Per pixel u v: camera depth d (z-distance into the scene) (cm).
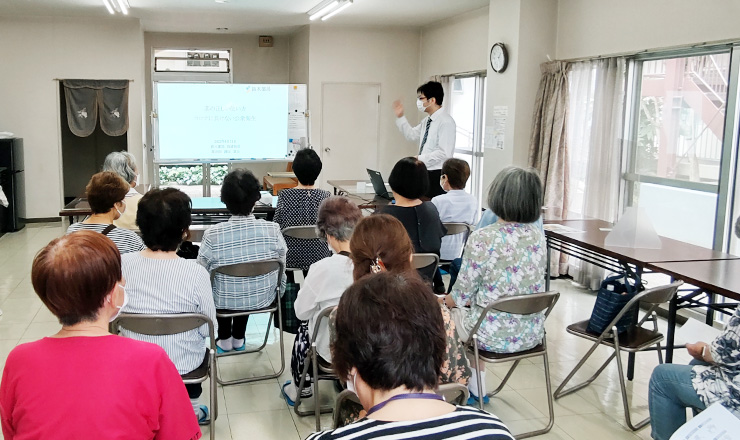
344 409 177
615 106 514
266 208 477
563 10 577
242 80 1017
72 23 798
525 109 589
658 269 309
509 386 354
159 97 732
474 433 93
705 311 452
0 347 389
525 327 280
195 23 871
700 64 453
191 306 250
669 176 491
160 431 144
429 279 354
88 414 132
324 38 873
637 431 304
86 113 820
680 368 249
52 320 441
